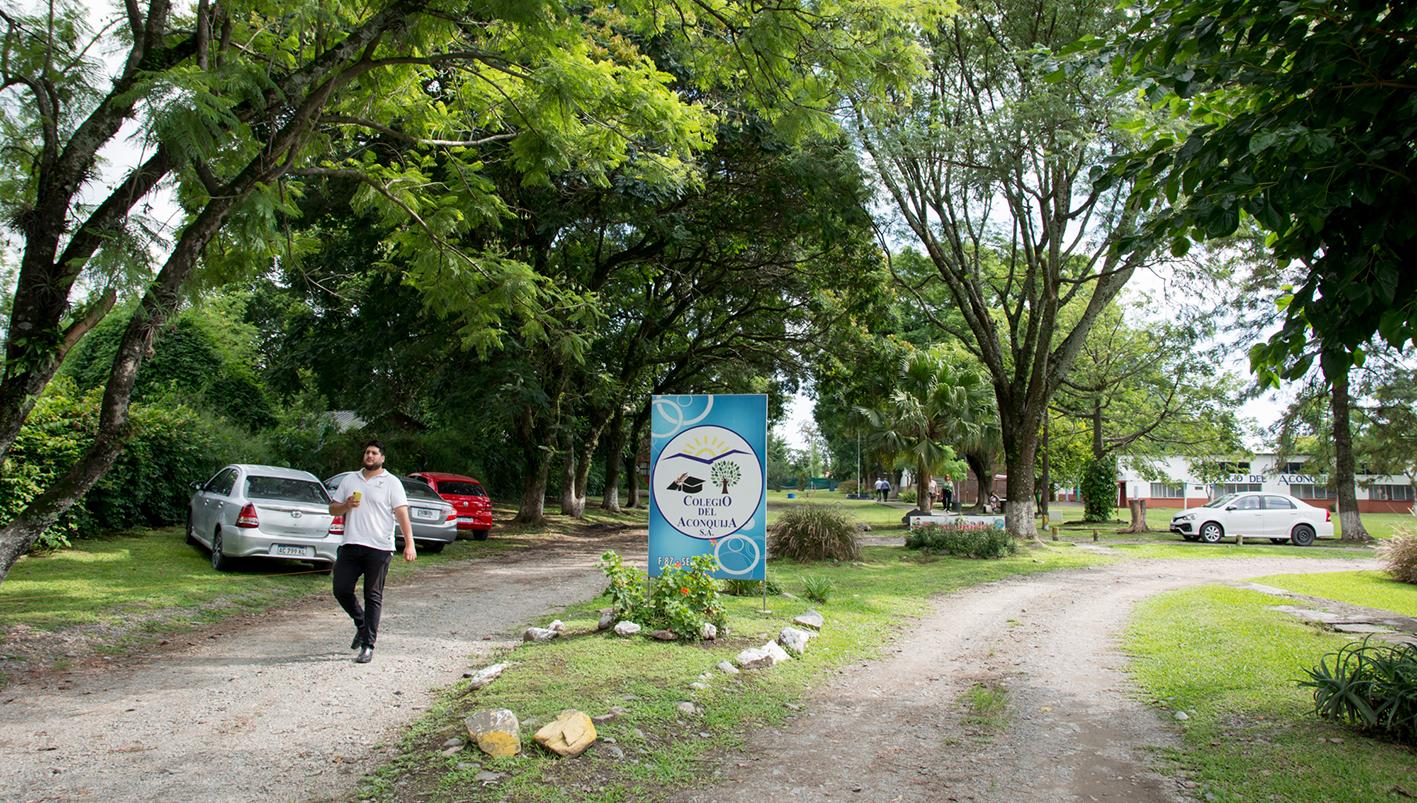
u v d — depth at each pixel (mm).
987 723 5773
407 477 17422
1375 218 4387
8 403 5805
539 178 9023
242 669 6570
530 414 21406
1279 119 4605
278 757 4629
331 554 11414
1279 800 4320
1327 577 15656
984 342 21484
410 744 4840
